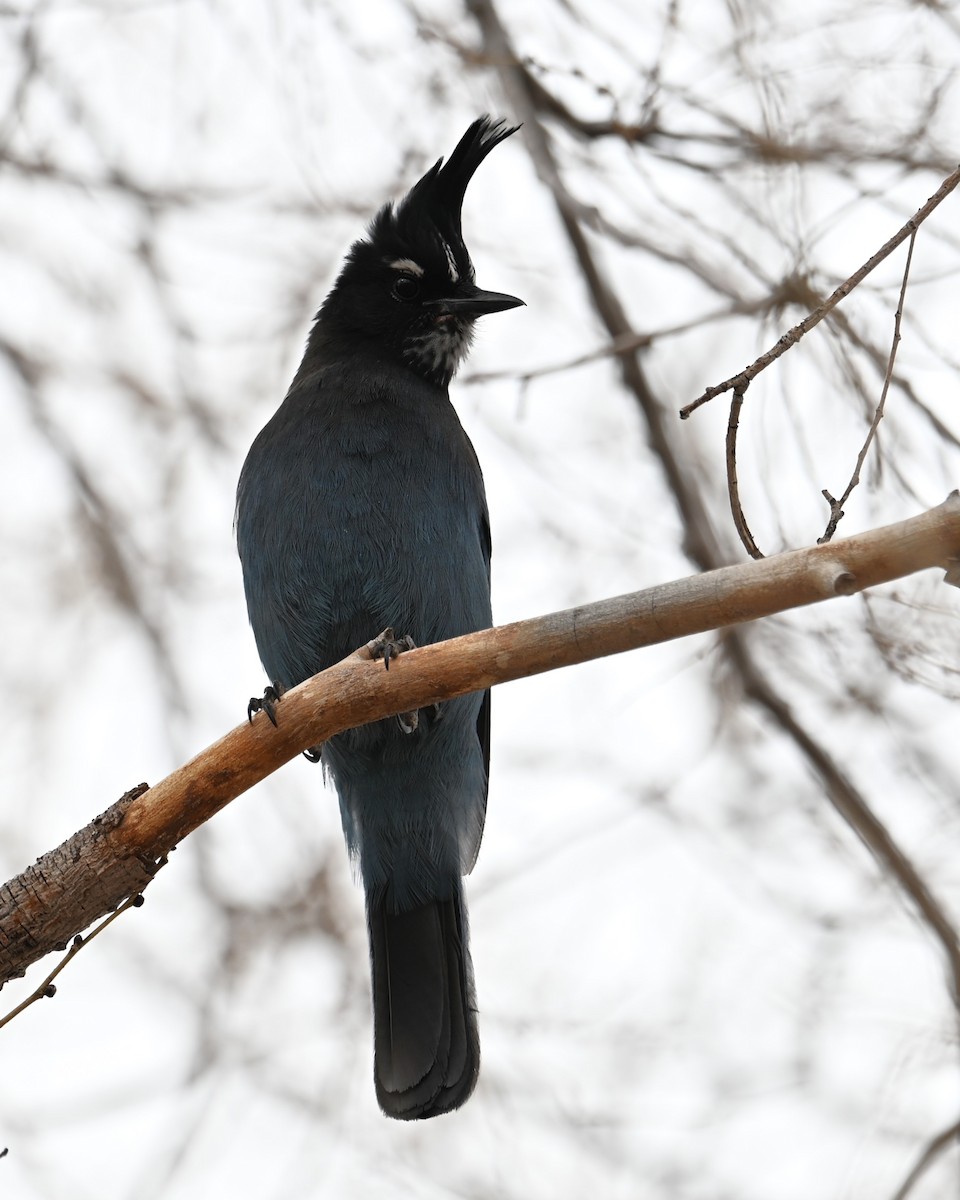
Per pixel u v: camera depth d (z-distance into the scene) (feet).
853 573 23.58
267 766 27.12
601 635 25.35
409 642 31.73
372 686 26.73
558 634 25.64
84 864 26.53
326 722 26.94
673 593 24.77
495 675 26.25
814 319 26.21
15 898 26.45
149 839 26.73
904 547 23.26
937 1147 36.99
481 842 39.04
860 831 43.34
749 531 25.98
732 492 26.03
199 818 26.96
